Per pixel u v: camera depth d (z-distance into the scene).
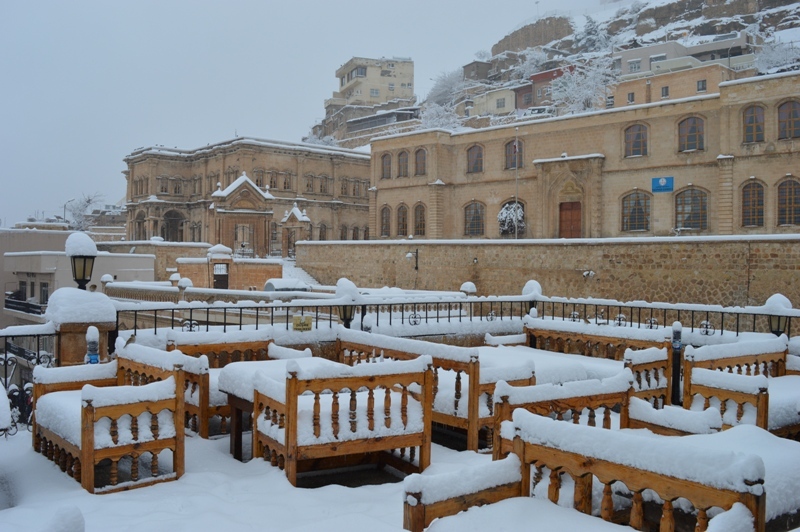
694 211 40.09
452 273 40.66
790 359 12.29
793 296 27.70
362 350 11.97
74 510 4.33
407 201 53.94
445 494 5.44
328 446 7.91
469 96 104.38
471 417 9.48
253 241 55.81
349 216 73.31
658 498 5.74
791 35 88.56
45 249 52.06
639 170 42.12
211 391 10.12
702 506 4.61
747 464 4.37
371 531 5.98
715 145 38.97
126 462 8.88
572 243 34.69
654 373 11.78
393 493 7.59
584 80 71.94
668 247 31.28
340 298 14.34
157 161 72.25
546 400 7.51
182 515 6.71
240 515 6.74
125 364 9.41
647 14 113.38
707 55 79.88
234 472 8.40
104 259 44.88
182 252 51.50
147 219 71.62
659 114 41.12
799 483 5.60
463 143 51.53
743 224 37.38
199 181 72.44
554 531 5.04
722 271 29.64
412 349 10.61
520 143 48.12
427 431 8.54
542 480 6.00
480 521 5.22
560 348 15.51
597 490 5.84
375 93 127.31
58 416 8.23
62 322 10.48
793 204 35.66
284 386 8.02
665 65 72.56
